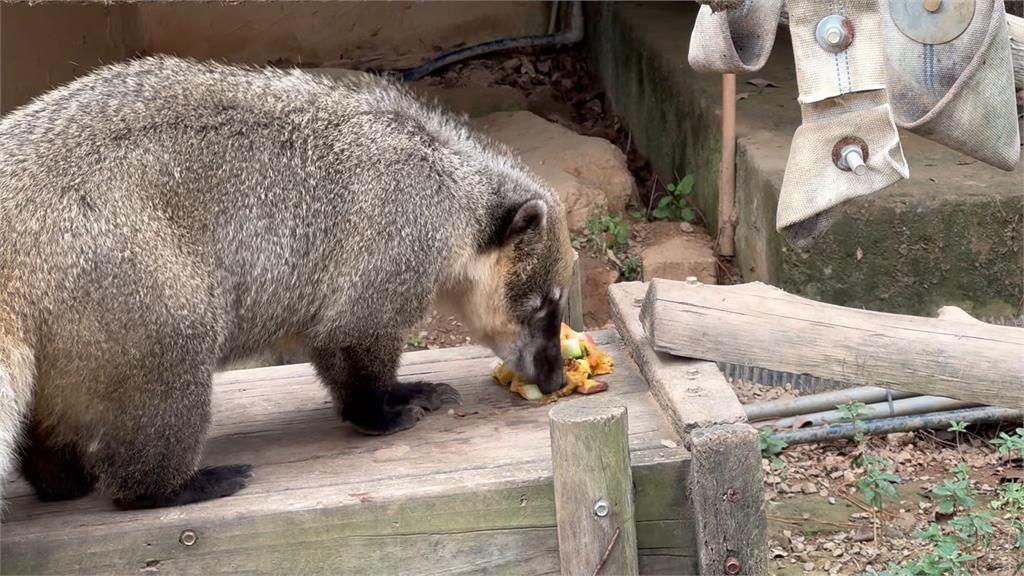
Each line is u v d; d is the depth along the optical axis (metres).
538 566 1.95
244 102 2.01
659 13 4.16
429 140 2.10
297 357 2.54
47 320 1.89
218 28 4.41
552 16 4.77
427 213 2.06
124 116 1.96
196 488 1.98
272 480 2.01
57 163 1.92
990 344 2.05
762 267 2.90
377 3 4.57
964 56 1.90
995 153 1.93
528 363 2.18
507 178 2.17
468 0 4.66
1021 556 2.33
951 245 2.74
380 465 2.02
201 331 1.95
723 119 3.04
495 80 4.54
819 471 2.56
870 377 2.05
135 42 4.28
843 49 1.84
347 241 2.04
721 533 1.92
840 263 2.75
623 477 1.91
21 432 1.91
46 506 1.99
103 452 1.95
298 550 1.94
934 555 2.28
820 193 1.87
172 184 1.96
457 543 1.94
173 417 1.94
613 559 1.92
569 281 2.20
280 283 2.03
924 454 2.59
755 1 1.98
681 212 3.40
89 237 1.90
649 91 3.84
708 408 1.98
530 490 1.94
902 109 1.93
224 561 1.94
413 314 2.07
